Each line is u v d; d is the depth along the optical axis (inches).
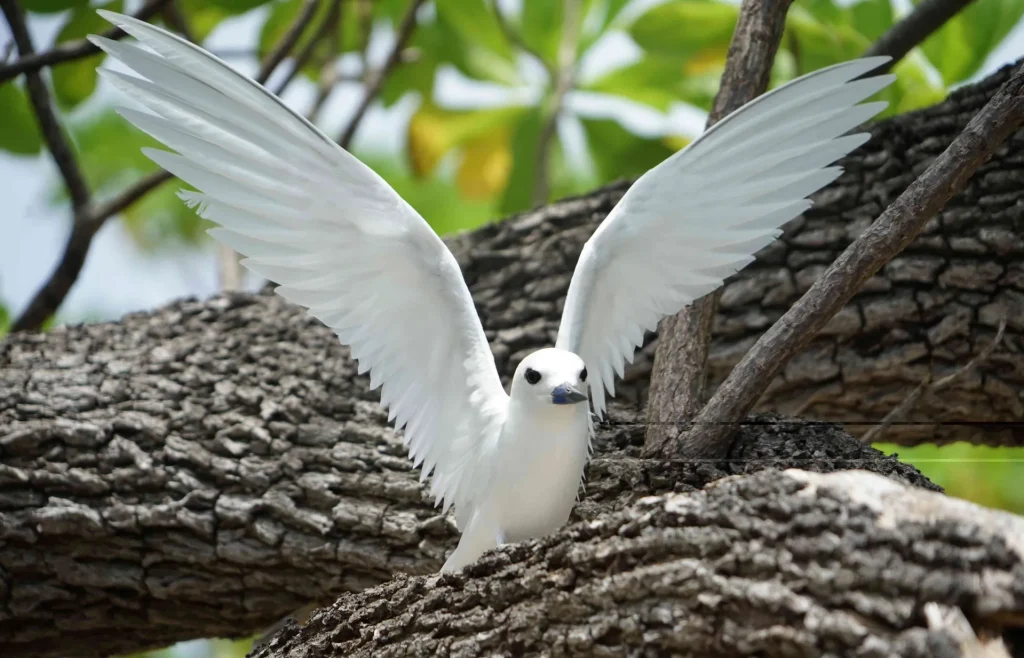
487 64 260.4
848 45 234.5
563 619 209.6
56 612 222.4
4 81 230.1
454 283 216.2
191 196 215.0
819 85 215.9
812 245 225.5
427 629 211.8
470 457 216.2
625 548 209.0
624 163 246.4
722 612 207.8
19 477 221.3
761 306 225.6
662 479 218.8
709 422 219.0
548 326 226.5
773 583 207.5
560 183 276.1
